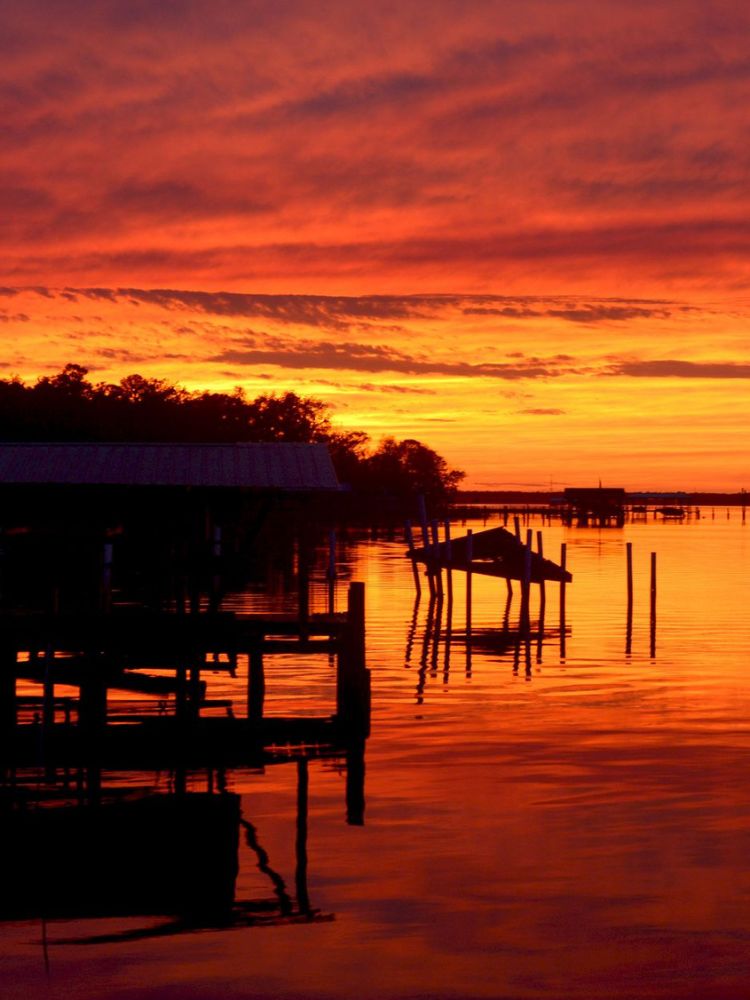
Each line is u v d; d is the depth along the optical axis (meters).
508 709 26.22
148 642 22.22
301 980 11.75
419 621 45.41
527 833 16.47
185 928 13.16
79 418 108.06
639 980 11.73
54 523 23.86
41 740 21.64
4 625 21.84
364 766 20.75
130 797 18.86
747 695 28.11
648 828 16.69
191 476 23.33
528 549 41.25
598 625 44.16
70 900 14.06
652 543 115.19
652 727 24.11
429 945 12.61
